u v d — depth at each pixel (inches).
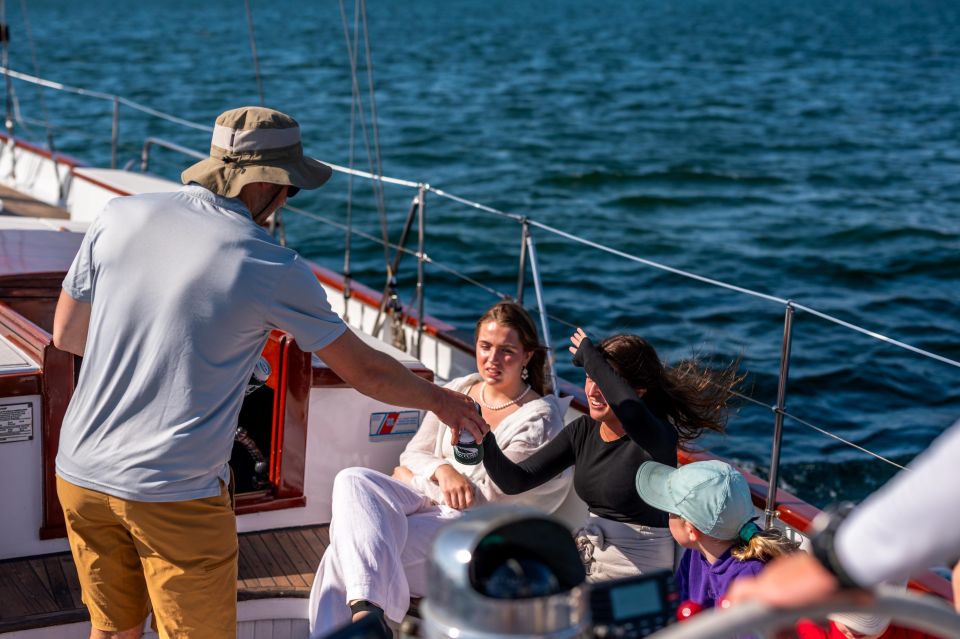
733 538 95.3
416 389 95.7
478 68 1397.6
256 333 87.7
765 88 1226.6
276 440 126.7
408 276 407.8
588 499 116.7
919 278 431.2
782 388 120.6
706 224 537.3
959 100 1130.0
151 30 2215.8
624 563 113.6
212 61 1413.6
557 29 2486.5
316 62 1422.2
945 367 318.3
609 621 48.9
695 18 3149.6
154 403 85.3
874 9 3895.2
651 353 117.0
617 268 426.9
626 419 109.4
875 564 40.3
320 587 110.7
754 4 4471.0
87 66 1302.9
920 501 39.1
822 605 42.2
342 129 840.9
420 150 756.6
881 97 1149.1
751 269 442.9
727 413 124.4
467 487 119.8
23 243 144.4
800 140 837.8
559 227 526.9
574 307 372.2
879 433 268.7
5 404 109.3
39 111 826.8
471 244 469.4
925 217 550.9
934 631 44.5
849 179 670.5
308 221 509.4
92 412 87.0
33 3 4384.8
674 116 975.0
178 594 88.9
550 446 119.3
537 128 878.4
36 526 114.2
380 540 108.3
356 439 131.4
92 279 89.1
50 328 130.6
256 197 92.7
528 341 126.6
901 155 772.6
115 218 87.8
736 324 356.2
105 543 90.8
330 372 126.6
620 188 635.5
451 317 360.2
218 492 89.0
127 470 85.6
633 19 3085.6
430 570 44.8
